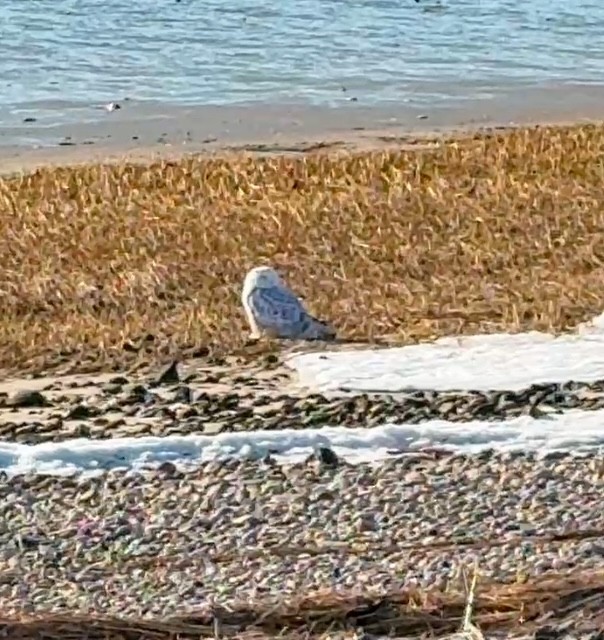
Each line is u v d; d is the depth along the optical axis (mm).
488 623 9156
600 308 17656
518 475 11555
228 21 50906
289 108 35562
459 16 53344
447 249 20797
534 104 37031
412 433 12406
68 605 9516
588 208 23125
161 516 10883
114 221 22797
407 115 34969
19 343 16516
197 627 9148
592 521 10688
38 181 25641
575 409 13484
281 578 9828
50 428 13266
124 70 40781
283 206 23438
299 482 11445
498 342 16156
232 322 17281
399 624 9164
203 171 26109
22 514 10961
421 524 10648
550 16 53969
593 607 9320
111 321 17625
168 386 14883
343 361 15469
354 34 48688
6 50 44438
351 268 19953
